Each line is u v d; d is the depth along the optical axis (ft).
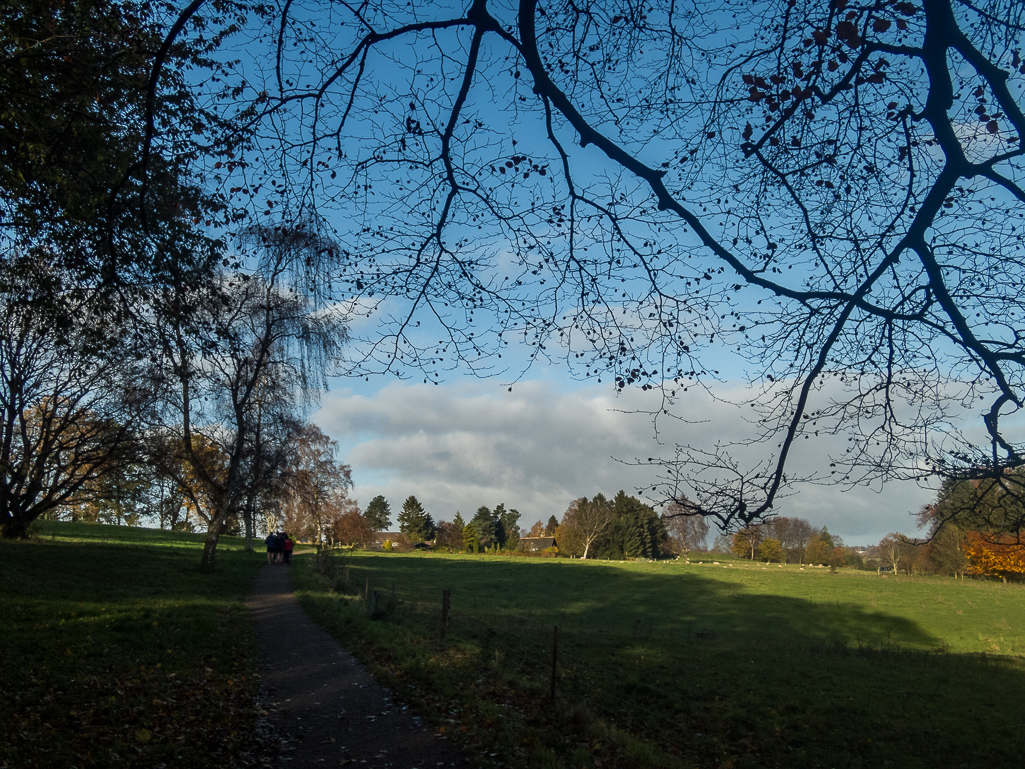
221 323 35.78
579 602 138.72
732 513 18.42
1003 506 18.44
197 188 34.50
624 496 302.25
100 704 28.43
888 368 19.72
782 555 217.15
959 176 16.94
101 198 34.32
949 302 17.20
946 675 61.31
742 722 42.04
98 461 99.91
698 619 121.70
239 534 243.81
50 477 104.78
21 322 38.52
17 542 93.86
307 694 35.68
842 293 18.35
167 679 34.47
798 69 19.83
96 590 63.00
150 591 67.77
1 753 21.30
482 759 25.84
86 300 34.99
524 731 30.01
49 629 41.29
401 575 166.61
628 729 37.04
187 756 24.39
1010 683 59.31
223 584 83.20
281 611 66.85
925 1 16.56
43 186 35.32
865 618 125.70
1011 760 37.76
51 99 33.12
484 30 20.66
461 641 53.21
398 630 53.78
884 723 43.55
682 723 40.50
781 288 18.52
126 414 88.99
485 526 417.90
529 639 62.28
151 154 32.22
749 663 61.72
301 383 90.89
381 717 31.45
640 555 279.90
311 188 23.50
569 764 26.73
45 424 98.84
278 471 96.17
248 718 30.66
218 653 42.63
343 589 86.69
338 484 167.43
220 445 95.20
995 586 166.09
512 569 197.16
